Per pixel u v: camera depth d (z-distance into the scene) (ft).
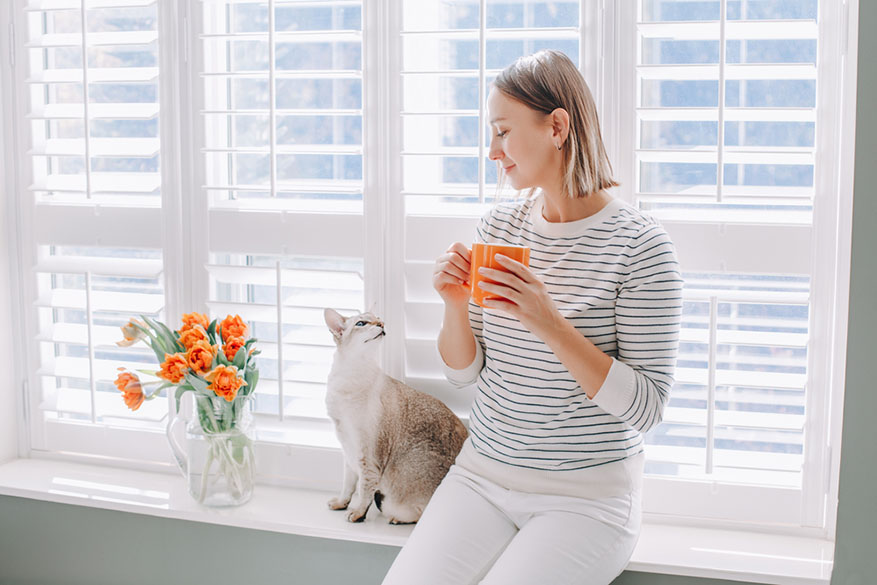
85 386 6.52
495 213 5.01
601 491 4.47
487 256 4.22
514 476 4.62
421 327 5.62
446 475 5.09
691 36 5.01
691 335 5.14
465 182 5.59
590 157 4.55
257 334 6.11
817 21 4.90
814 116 4.90
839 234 4.93
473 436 4.93
